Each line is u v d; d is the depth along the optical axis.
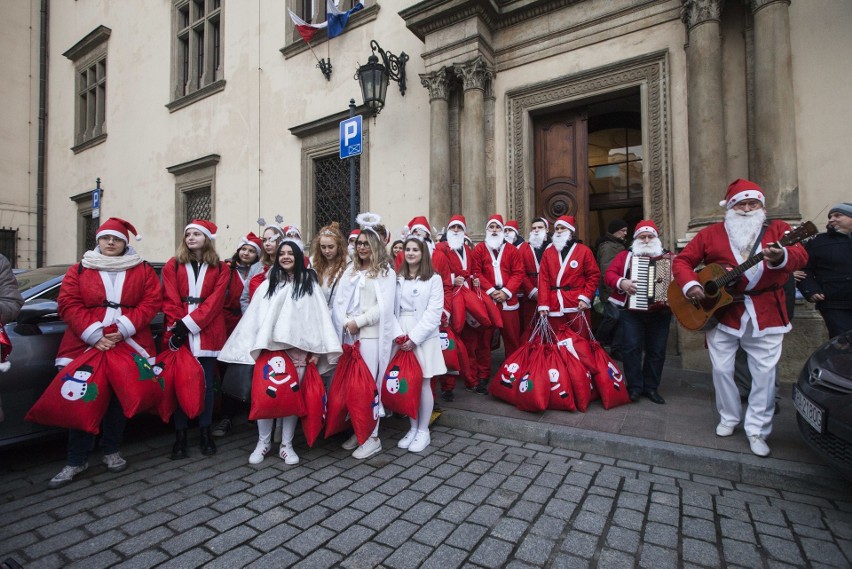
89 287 3.04
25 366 3.20
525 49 6.82
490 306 4.67
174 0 11.71
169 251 11.73
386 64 7.43
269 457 3.46
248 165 10.17
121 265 3.15
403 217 7.86
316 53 9.13
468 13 6.65
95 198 8.16
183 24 11.78
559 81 6.51
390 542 2.30
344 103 8.71
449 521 2.50
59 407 2.84
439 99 7.02
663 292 4.08
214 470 3.22
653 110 5.90
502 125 7.03
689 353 5.44
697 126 5.25
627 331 4.39
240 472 3.18
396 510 2.62
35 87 15.32
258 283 4.07
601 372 4.17
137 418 4.35
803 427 2.90
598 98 6.41
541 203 6.98
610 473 3.11
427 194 7.60
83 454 3.09
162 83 11.99
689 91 5.39
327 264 3.96
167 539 2.35
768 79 4.90
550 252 4.59
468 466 3.24
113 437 3.21
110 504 2.72
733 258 3.23
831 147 4.91
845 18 4.89
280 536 2.37
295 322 3.21
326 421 3.48
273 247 4.43
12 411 3.14
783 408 4.11
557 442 3.59
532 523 2.48
